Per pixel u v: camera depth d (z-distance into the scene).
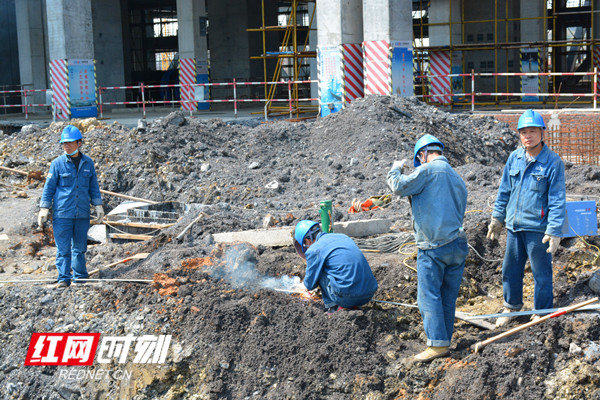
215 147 12.63
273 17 36.97
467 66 28.00
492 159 13.43
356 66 18.58
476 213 7.97
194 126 13.07
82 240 7.20
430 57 24.27
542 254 5.35
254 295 6.15
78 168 7.11
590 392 4.91
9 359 6.21
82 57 21.50
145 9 44.12
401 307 6.07
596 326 5.26
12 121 22.47
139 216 9.62
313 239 5.96
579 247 6.41
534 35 24.73
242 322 5.89
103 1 29.92
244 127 13.91
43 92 30.11
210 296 6.17
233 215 8.78
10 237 9.24
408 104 14.20
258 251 7.31
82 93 21.61
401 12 17.44
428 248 5.03
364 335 5.62
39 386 5.97
